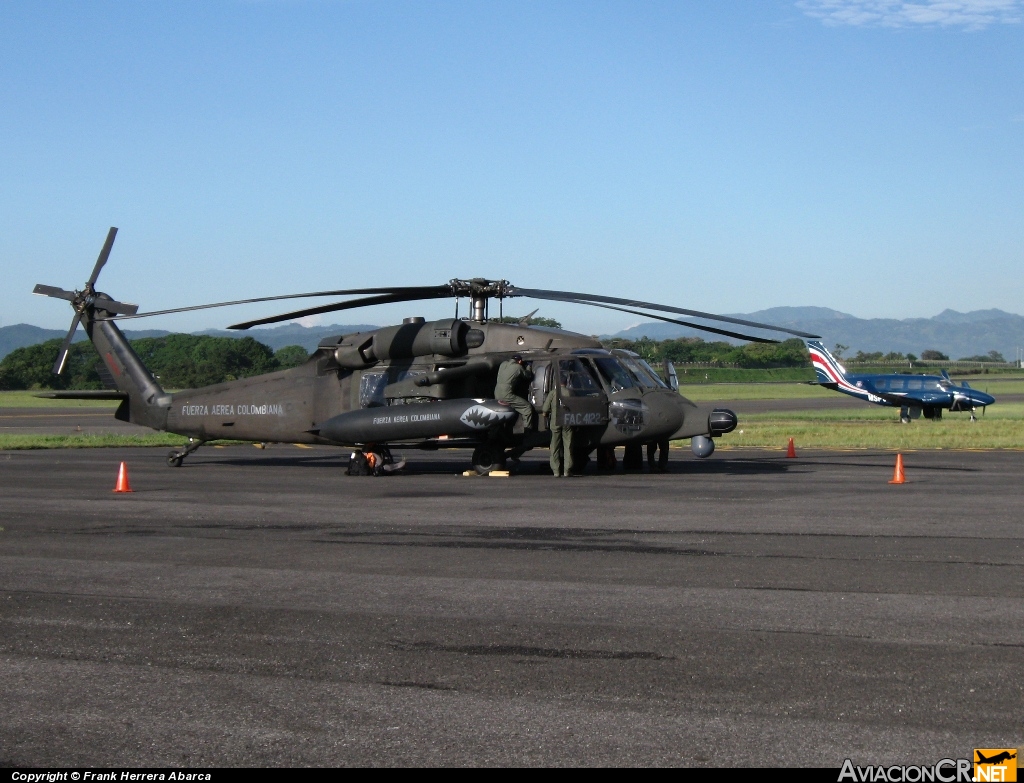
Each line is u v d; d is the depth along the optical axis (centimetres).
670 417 1625
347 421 1647
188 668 559
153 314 1644
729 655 572
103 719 484
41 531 1031
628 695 508
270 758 439
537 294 1569
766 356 12556
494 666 557
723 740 452
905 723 468
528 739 455
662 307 1466
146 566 839
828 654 571
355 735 462
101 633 631
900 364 14875
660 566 822
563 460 1616
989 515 1102
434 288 1582
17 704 505
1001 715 476
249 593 736
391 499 1288
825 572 791
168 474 1698
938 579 762
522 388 1600
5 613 682
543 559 859
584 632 623
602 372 1616
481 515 1127
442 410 1588
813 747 443
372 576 793
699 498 1272
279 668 558
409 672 549
